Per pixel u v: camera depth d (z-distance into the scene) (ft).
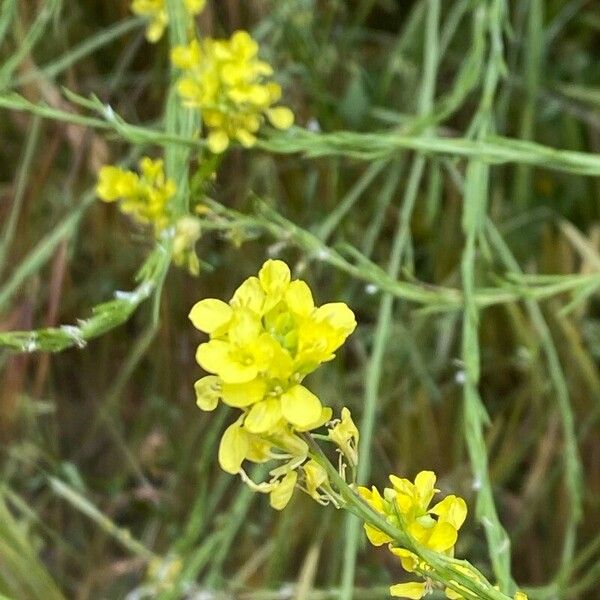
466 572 0.42
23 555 0.85
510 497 1.02
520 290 0.75
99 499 1.04
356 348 0.99
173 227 0.61
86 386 1.06
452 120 1.09
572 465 0.80
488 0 0.86
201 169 0.65
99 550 1.01
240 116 0.61
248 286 0.39
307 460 0.41
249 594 0.84
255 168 0.93
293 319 0.38
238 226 0.68
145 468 1.06
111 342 1.04
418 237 1.07
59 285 0.87
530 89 0.97
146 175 0.63
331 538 0.96
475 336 0.71
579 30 1.15
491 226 0.84
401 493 0.41
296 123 0.96
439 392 0.97
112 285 1.02
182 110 0.67
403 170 1.04
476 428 0.67
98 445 1.08
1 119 1.04
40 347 0.51
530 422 1.01
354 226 1.00
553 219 1.09
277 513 0.97
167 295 0.93
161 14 0.72
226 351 0.37
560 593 0.80
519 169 1.01
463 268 0.72
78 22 1.02
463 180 0.96
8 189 1.01
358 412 0.98
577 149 1.07
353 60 1.04
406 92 1.04
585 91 1.01
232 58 0.60
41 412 0.99
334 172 0.94
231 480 0.96
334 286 0.95
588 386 0.99
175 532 0.99
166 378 0.98
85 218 1.01
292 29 0.91
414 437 0.99
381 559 0.97
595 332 1.00
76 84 0.99
